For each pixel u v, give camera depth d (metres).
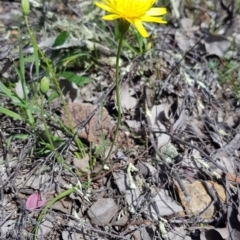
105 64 0.23
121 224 0.16
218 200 0.17
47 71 0.20
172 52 0.24
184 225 0.17
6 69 0.21
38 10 0.26
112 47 0.23
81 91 0.22
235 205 0.17
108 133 0.19
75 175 0.17
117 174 0.18
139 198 0.17
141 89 0.21
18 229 0.16
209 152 0.19
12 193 0.17
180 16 0.27
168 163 0.18
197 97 0.21
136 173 0.18
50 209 0.17
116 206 0.17
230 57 0.25
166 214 0.17
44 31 0.23
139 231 0.16
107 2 0.15
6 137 0.19
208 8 0.29
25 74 0.21
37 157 0.18
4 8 0.27
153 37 0.24
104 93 0.21
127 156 0.19
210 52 0.24
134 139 0.20
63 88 0.21
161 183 0.18
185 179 0.18
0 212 0.16
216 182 0.18
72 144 0.19
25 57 0.21
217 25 0.27
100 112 0.19
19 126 0.19
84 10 0.27
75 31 0.24
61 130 0.19
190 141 0.20
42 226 0.16
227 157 0.19
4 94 0.19
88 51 0.23
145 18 0.15
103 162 0.18
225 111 0.21
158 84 0.21
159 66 0.22
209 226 0.17
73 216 0.16
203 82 0.22
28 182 0.17
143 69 0.22
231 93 0.23
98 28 0.24
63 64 0.22
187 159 0.19
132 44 0.24
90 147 0.18
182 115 0.20
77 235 0.16
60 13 0.27
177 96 0.21
